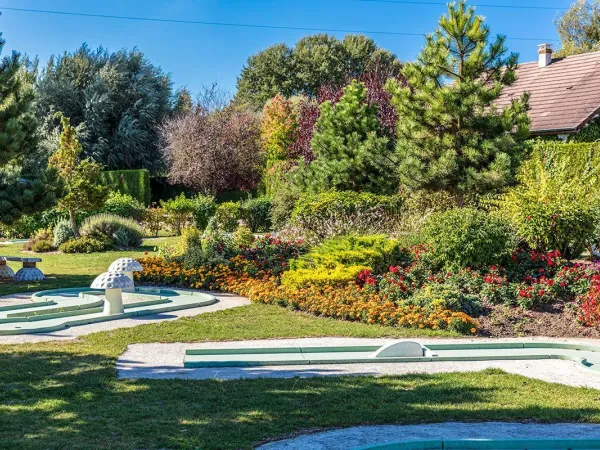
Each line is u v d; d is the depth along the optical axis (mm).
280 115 41312
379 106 29062
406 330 10617
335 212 19078
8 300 13141
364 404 6789
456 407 6711
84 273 17375
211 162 38344
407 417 6414
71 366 8219
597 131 24203
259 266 15242
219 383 7578
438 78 18422
